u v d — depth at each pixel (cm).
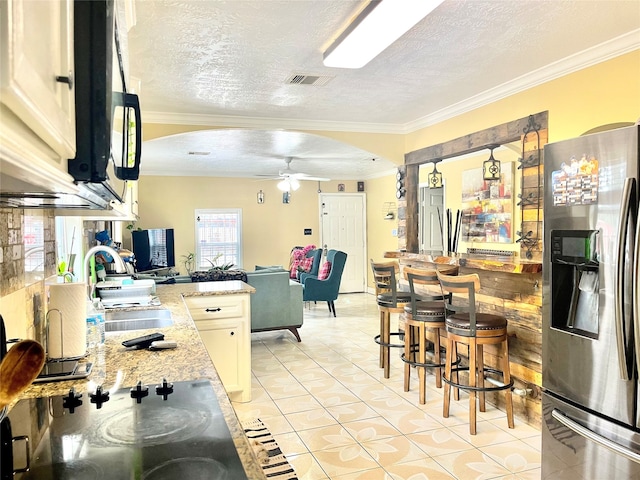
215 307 359
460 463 267
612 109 285
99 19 75
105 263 400
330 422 322
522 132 351
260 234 927
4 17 44
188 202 880
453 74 338
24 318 155
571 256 223
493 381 334
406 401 360
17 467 95
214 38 269
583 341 215
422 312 356
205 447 103
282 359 477
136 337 208
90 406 127
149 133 441
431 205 744
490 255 420
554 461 233
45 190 77
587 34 268
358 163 769
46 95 57
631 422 193
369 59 285
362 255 988
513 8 235
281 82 354
